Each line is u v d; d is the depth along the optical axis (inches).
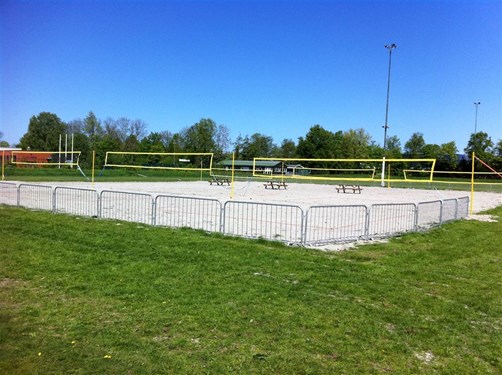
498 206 819.4
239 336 163.9
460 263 301.3
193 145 3395.7
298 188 1333.7
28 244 309.4
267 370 139.4
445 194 1181.1
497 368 147.8
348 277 246.5
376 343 162.6
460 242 386.3
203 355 148.0
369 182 1929.1
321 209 598.5
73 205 577.3
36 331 164.9
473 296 223.6
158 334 164.2
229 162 2940.5
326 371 140.4
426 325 181.8
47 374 133.8
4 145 3784.5
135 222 425.7
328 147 3553.2
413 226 462.9
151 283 223.5
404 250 336.5
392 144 3887.8
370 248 338.3
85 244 314.0
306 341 161.6
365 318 186.2
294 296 209.8
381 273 260.4
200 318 179.2
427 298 216.5
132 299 200.4
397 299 212.8
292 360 146.5
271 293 212.5
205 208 587.8
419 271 270.4
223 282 227.3
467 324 185.9
